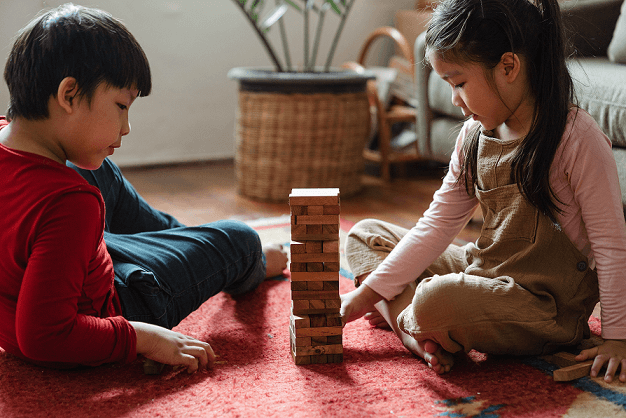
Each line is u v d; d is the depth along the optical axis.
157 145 2.83
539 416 0.77
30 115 0.78
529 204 0.91
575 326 0.93
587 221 0.90
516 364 0.93
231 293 1.23
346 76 2.19
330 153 2.22
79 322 0.80
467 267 1.02
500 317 0.88
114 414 0.78
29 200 0.77
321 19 2.35
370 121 2.38
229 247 1.09
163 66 2.74
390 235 1.14
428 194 2.37
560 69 0.87
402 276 1.01
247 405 0.80
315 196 0.87
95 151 0.82
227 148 2.99
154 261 0.99
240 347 1.01
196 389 0.85
